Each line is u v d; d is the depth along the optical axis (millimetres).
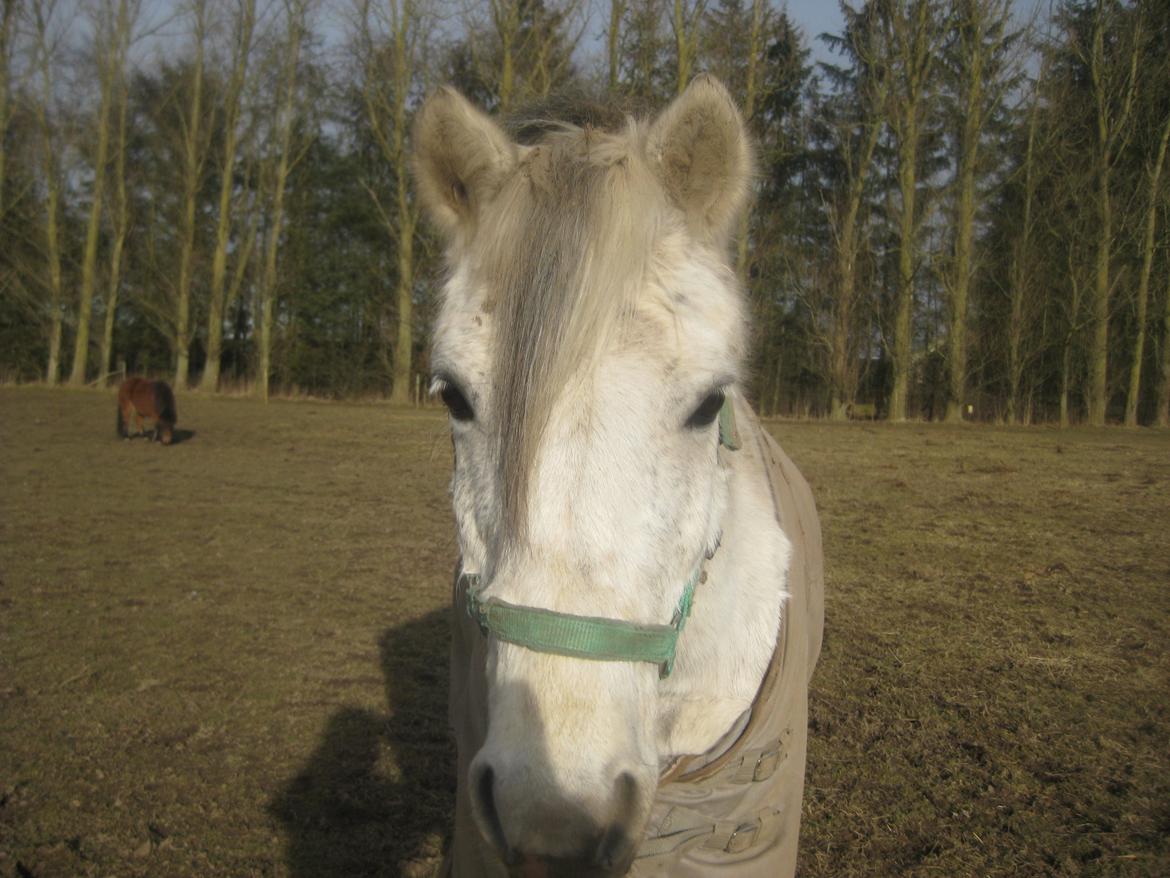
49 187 33812
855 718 4398
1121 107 28453
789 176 29406
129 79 34281
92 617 5891
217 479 12031
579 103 2279
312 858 3273
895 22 27969
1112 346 29844
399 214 32625
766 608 2039
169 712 4434
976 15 27812
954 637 5625
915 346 32094
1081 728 4262
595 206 1562
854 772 3854
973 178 28984
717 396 1667
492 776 1445
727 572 1963
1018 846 3279
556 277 1513
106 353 34375
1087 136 29203
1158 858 3186
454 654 2414
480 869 1935
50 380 34031
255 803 3627
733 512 2078
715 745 1936
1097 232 28484
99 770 3826
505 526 1515
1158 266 29609
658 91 21594
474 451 1641
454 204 1875
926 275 30953
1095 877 3092
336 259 35594
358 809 3613
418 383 33656
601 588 1494
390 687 4852
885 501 10828
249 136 34406
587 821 1385
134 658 5156
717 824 1909
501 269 1591
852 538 8625
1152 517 9805
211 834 3395
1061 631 5730
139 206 36250
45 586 6590
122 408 16047
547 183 1626
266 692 4727
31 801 3561
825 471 13672
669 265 1628
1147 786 3691
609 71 21656
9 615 5879
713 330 1624
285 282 34562
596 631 1469
